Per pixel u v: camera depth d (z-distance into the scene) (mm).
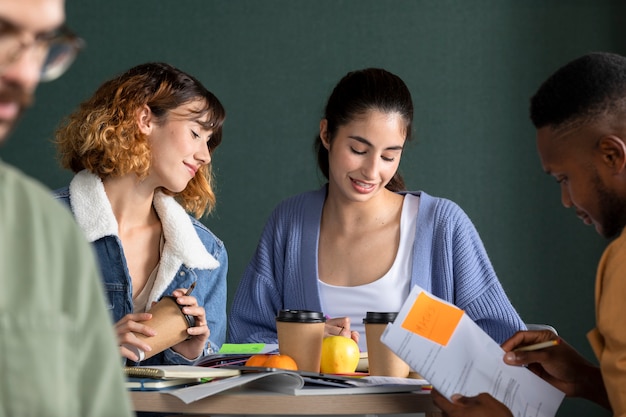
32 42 755
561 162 1491
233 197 4500
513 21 4418
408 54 4473
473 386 1528
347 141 2244
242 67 4531
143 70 2191
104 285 2145
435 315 1569
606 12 4367
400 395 1555
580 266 4336
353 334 2051
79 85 4555
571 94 1448
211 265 2246
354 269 2340
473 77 4430
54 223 858
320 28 4504
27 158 4543
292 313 1793
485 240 4395
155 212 2281
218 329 2285
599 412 4207
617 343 1359
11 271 826
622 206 1459
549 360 1665
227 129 4527
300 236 2395
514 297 4363
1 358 800
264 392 1563
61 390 821
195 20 4547
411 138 2322
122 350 1774
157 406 1556
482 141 4418
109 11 4570
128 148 2131
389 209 2379
